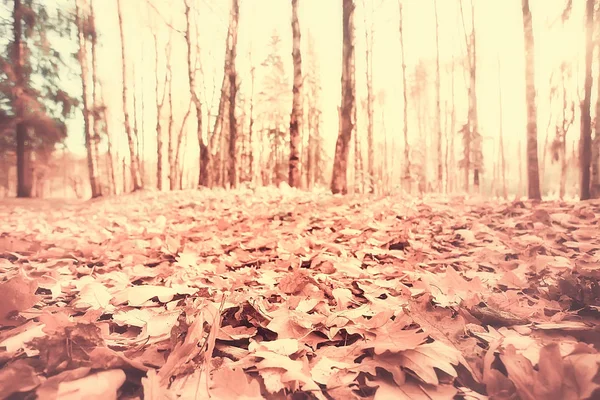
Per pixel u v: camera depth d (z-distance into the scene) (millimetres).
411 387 971
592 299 1479
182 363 999
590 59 6660
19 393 874
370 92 16375
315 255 2621
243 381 926
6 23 11672
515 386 928
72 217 5262
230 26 12477
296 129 8859
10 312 1321
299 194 7035
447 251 2834
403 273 2145
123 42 15891
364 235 3271
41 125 12188
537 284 1831
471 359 1095
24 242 2855
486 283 1936
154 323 1364
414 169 20297
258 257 2660
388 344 1108
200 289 1796
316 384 969
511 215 3914
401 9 15227
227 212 4992
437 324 1295
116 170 24766
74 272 2260
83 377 932
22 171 12359
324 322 1390
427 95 21328
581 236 2814
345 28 7984
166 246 2893
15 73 11695
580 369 878
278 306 1566
